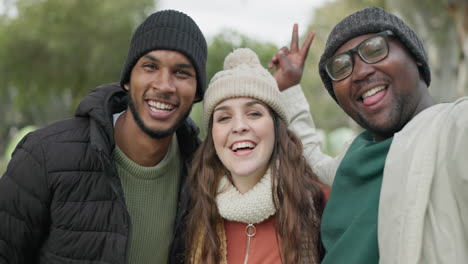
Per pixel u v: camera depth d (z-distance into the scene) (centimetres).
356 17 205
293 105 308
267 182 241
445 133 161
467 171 146
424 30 1088
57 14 2277
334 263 190
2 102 3672
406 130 178
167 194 251
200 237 246
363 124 207
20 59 2367
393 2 1117
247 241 241
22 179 216
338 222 201
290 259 228
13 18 2377
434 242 154
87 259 219
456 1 971
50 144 221
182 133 263
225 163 240
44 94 2569
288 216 233
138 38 232
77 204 219
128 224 220
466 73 1012
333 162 257
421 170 161
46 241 226
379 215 172
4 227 215
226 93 237
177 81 230
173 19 230
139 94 228
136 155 238
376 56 194
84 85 2434
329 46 210
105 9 2258
